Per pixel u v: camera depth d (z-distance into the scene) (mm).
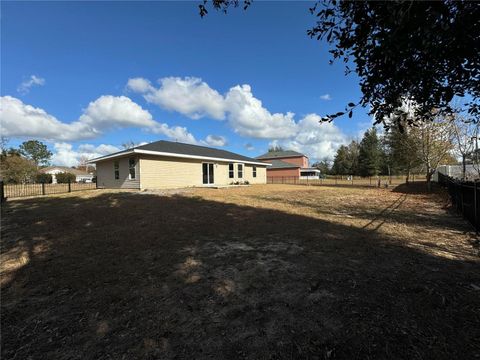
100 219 6902
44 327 2258
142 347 1967
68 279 3227
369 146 49938
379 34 1706
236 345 1968
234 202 10281
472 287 2822
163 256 4012
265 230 5551
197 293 2818
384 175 49438
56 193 15141
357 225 5996
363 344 1941
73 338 2096
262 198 11797
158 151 15984
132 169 16141
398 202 10297
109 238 5051
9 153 37375
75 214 7734
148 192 14055
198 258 3904
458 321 2201
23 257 4066
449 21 1536
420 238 4852
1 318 2402
